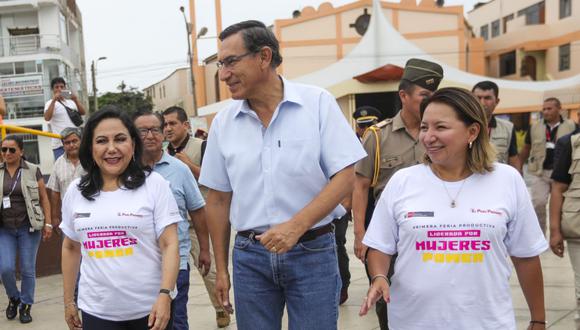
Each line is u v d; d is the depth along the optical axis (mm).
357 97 23672
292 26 25344
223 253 2801
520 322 4375
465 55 25984
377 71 22344
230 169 2602
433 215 2227
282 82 2549
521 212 2264
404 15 25859
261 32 2416
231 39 2402
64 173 5812
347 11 25438
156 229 2783
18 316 5367
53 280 6871
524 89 25000
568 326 4301
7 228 5188
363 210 3426
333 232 2664
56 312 5496
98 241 2721
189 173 3814
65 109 8367
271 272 2545
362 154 2496
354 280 5973
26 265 5219
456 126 2207
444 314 2219
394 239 2391
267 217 2514
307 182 2477
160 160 3756
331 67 23531
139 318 2771
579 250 3635
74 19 34656
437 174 2301
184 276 3566
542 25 31734
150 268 2775
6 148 5176
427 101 2316
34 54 28844
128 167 2820
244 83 2414
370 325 4578
